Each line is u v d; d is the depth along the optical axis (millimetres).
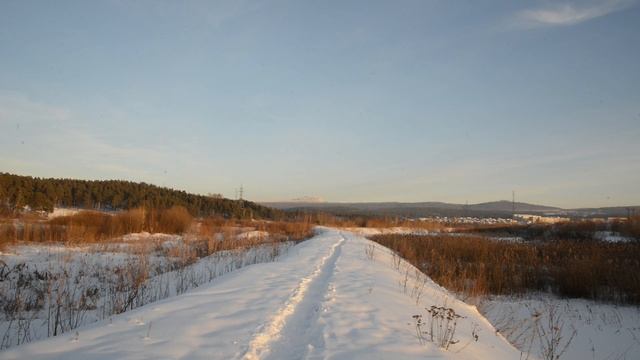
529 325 11383
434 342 6320
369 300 8555
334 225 57438
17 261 15453
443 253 22312
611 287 14812
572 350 9891
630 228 37781
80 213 29156
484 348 6812
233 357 4836
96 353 4738
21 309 8719
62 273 12789
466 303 11633
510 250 22641
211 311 6773
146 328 5758
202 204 69250
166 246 21172
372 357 5234
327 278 11250
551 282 16484
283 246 23703
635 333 11148
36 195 38500
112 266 14867
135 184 61281
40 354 4691
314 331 6195
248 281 9875
